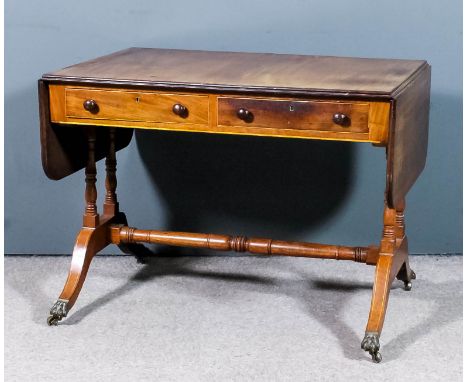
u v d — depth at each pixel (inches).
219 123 118.3
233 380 114.5
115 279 140.3
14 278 140.7
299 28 139.4
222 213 147.1
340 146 142.6
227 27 140.3
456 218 145.4
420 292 135.9
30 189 146.9
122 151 145.3
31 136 144.6
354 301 133.5
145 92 119.5
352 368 117.0
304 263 145.6
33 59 141.9
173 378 115.0
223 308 131.4
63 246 148.5
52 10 140.4
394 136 112.3
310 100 115.0
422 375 115.6
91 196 132.0
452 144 142.3
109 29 141.2
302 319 128.3
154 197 147.1
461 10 137.6
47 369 117.0
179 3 139.9
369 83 116.9
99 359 119.0
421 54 139.3
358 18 138.5
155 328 126.0
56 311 126.3
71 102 121.9
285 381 114.3
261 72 123.9
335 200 145.0
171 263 145.8
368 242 146.3
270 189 145.5
